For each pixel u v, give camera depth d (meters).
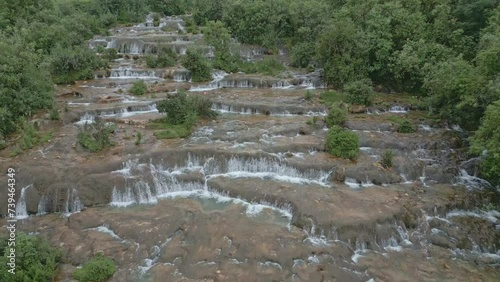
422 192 24.08
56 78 40.12
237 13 52.03
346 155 26.84
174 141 28.19
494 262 19.47
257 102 35.59
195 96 33.47
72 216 22.02
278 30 51.06
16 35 34.62
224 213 21.81
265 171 26.02
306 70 44.78
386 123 31.86
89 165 24.48
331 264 18.39
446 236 20.91
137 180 23.67
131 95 37.00
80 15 54.72
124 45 50.31
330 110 32.38
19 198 22.81
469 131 31.77
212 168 25.97
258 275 17.52
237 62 46.22
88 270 17.73
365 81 37.56
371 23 39.81
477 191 24.53
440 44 37.56
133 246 19.58
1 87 28.94
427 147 28.92
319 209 21.52
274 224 21.06
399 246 20.30
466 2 38.00
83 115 32.06
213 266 18.09
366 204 22.14
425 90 37.00
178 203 23.02
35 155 25.83
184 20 63.44
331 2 50.97
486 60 25.80
